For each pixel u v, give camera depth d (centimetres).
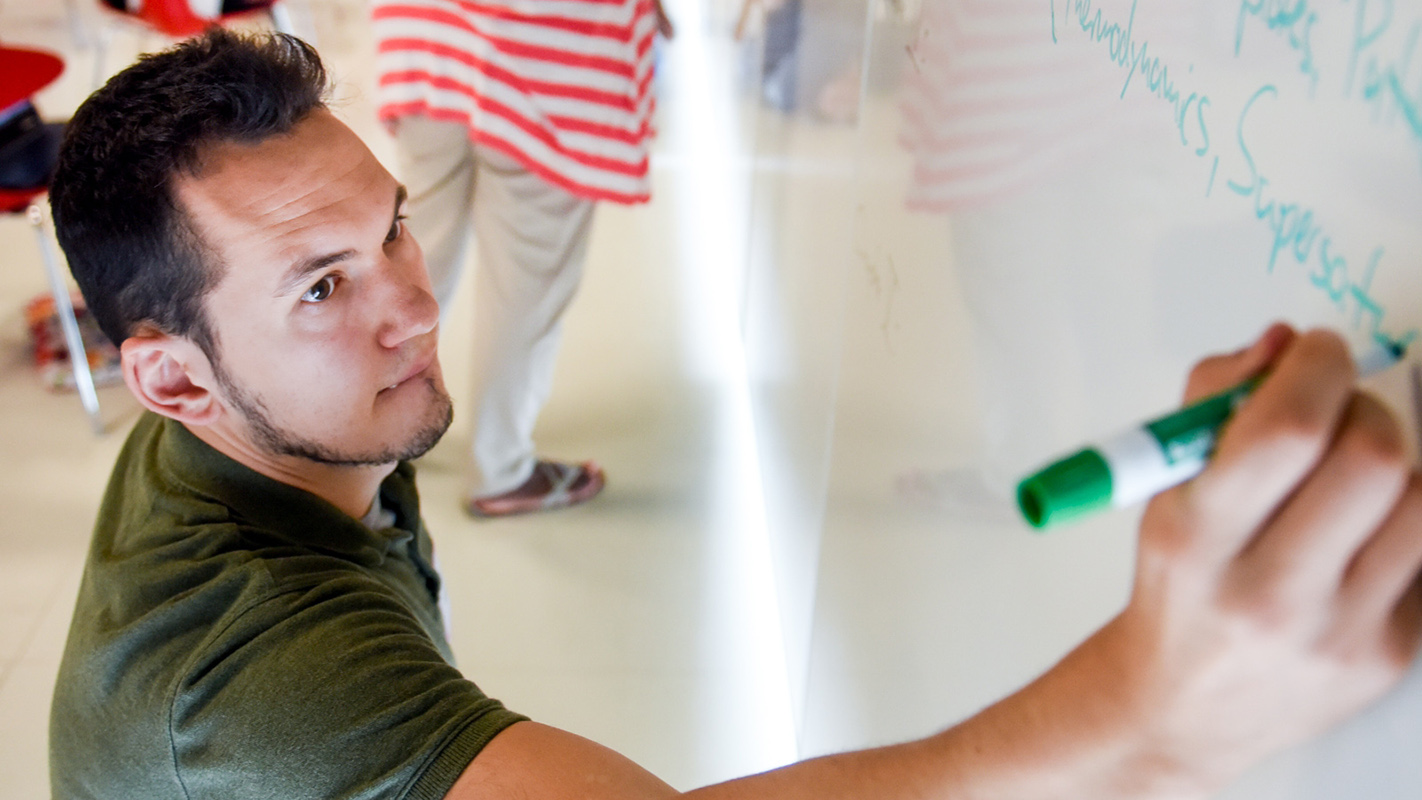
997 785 43
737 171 279
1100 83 54
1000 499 71
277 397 77
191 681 62
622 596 197
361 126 343
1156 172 48
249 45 71
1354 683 34
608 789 53
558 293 185
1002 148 68
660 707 177
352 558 79
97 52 362
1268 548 30
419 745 56
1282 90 39
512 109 163
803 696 163
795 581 174
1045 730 41
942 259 83
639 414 241
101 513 83
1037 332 63
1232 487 29
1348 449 29
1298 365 29
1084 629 57
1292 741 36
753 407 238
